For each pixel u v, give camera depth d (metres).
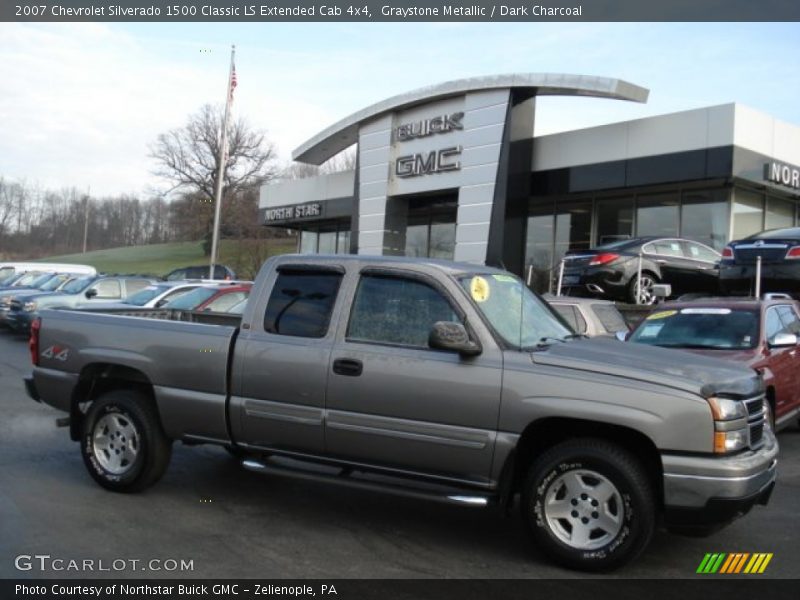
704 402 4.40
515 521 5.73
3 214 104.94
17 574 4.39
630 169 19.17
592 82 19.00
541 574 4.60
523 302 5.56
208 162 65.31
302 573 4.55
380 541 5.18
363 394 5.09
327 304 5.44
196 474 6.83
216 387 5.64
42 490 6.11
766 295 9.68
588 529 4.64
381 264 5.36
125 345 6.08
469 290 5.13
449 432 4.85
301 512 5.81
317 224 34.06
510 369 4.76
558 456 4.68
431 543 5.16
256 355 5.50
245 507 5.88
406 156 23.62
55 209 111.75
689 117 18.06
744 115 17.50
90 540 5.00
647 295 15.40
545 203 23.34
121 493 6.11
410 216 28.19
